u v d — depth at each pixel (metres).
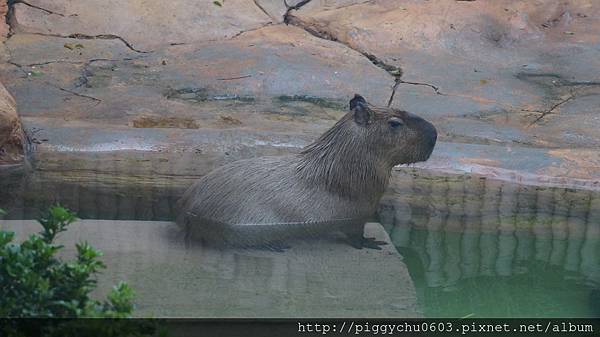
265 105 11.05
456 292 6.65
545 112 11.14
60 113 10.42
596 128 10.64
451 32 13.37
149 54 12.52
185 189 8.58
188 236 7.49
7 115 8.84
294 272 6.93
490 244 7.66
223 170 7.88
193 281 6.66
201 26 13.31
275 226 7.61
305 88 11.59
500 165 9.24
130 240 7.37
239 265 6.99
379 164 7.89
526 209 8.44
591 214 8.38
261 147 9.51
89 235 7.41
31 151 9.26
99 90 11.19
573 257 7.42
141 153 9.32
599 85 12.16
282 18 13.84
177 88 11.41
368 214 8.05
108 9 13.35
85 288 4.95
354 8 14.08
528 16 14.05
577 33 13.92
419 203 8.51
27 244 4.94
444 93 11.62
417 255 7.37
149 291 6.43
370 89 11.65
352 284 6.73
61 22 13.07
